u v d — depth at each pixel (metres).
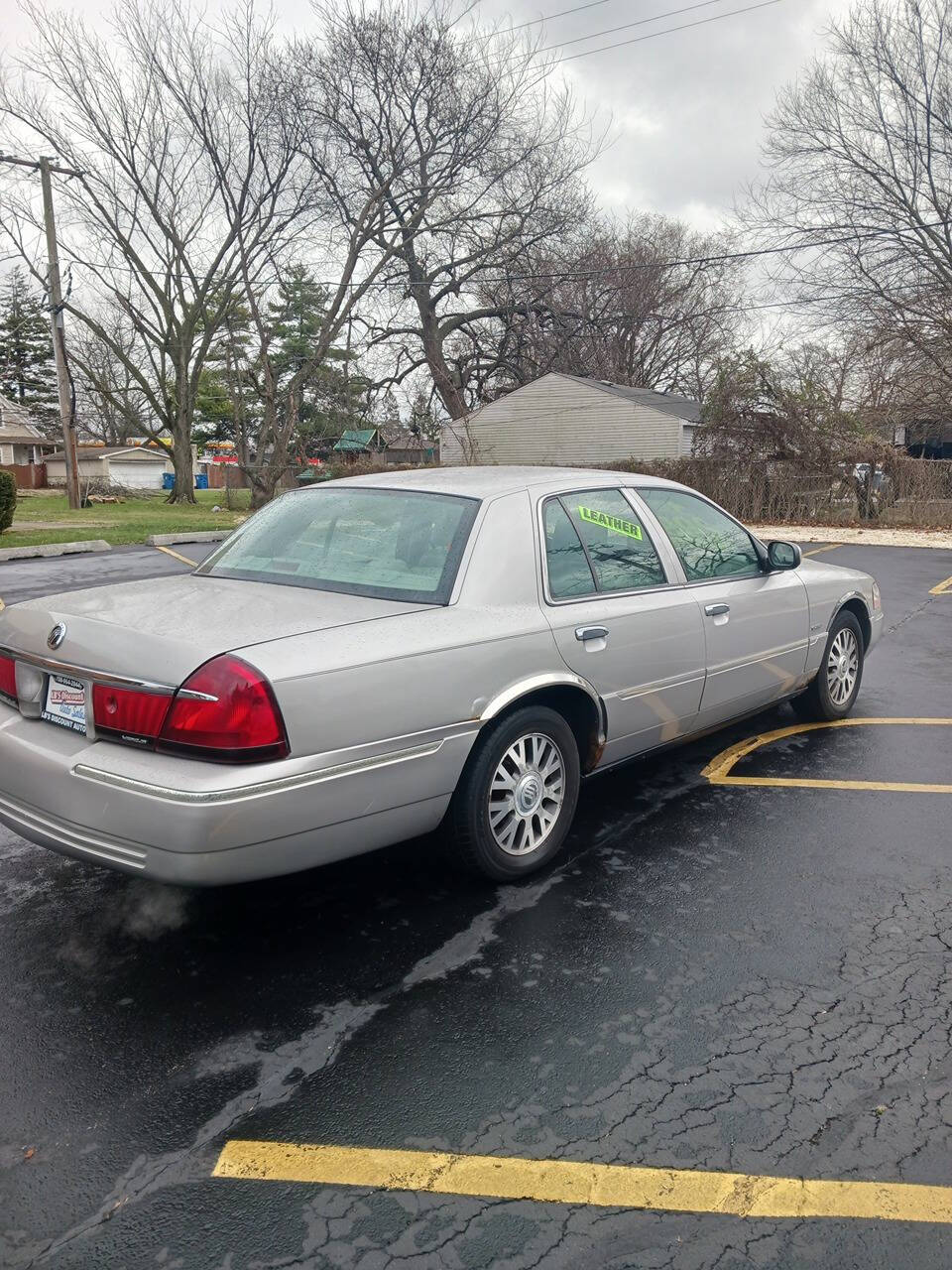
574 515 4.19
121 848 2.93
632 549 4.41
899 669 7.82
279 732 2.90
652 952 3.30
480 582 3.66
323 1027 2.88
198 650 2.95
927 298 27.27
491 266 40.50
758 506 25.78
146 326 38.81
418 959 3.27
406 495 4.03
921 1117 2.47
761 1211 2.17
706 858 4.08
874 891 3.76
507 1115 2.49
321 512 4.13
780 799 4.80
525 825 3.83
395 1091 2.59
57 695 3.28
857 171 28.02
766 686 5.20
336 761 3.04
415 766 3.29
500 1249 2.07
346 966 3.23
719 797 4.83
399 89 35.56
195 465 62.72
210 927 3.51
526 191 38.81
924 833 4.34
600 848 4.18
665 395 43.94
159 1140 2.41
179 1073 2.67
